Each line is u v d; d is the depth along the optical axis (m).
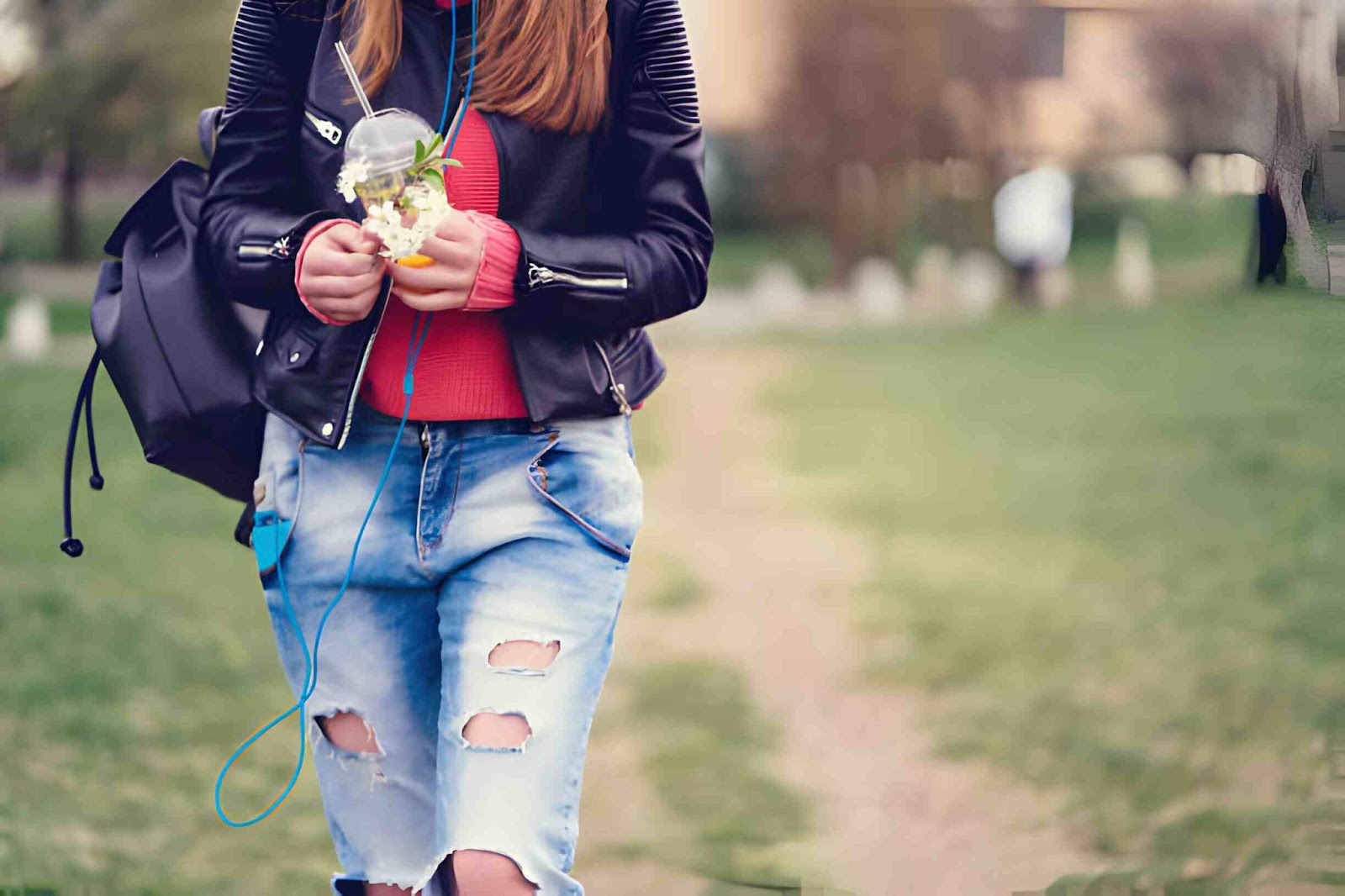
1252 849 5.35
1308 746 6.43
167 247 3.14
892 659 8.13
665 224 2.91
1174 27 49.31
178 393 3.02
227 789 6.07
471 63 2.80
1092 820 5.70
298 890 5.02
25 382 21.25
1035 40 48.56
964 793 6.06
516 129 2.79
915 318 35.22
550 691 2.78
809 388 22.64
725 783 6.19
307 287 2.70
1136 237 40.38
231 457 3.11
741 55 52.16
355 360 2.82
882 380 23.52
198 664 7.93
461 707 2.78
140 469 14.95
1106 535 11.43
